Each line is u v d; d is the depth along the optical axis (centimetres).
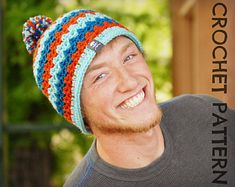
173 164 179
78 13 175
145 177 177
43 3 618
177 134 185
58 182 659
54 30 174
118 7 657
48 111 651
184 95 204
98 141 183
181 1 429
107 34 168
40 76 179
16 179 591
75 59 169
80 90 171
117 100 169
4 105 372
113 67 169
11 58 621
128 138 174
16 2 615
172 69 438
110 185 179
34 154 602
